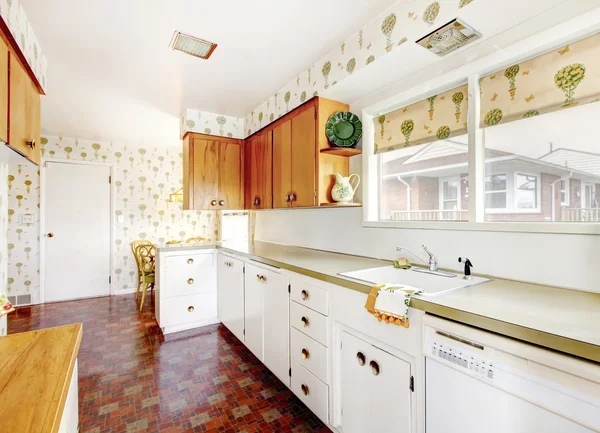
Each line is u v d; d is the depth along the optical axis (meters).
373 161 2.15
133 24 1.68
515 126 1.44
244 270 2.53
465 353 0.95
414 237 1.84
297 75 2.32
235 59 2.08
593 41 1.16
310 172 2.17
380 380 1.28
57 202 4.18
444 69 1.66
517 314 0.92
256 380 2.19
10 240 3.90
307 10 1.57
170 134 4.04
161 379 2.20
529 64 1.34
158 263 3.08
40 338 1.02
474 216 1.55
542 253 1.30
